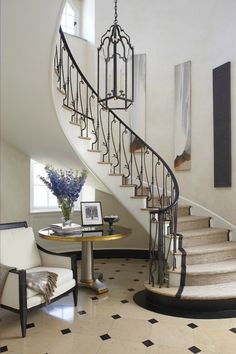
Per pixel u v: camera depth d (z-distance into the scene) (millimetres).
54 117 3848
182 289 3361
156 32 5684
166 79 5582
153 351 2488
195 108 5195
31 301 2809
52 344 2594
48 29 2852
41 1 2559
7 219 4883
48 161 5090
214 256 3855
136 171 5676
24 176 5090
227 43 4734
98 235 3436
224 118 4652
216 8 4930
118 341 2646
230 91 4621
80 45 5961
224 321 3020
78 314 3193
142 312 3238
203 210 4949
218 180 4723
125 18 5891
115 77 3500
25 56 3102
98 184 4969
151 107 5691
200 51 5156
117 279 4391
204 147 5039
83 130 4594
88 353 2455
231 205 4574
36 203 5496
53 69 3395
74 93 5719
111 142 5766
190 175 5219
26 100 3713
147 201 4305
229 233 4445
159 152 5602
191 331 2822
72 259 3416
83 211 3996
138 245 5656
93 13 5945
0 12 2617
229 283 3531
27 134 4430
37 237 5199
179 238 3898
